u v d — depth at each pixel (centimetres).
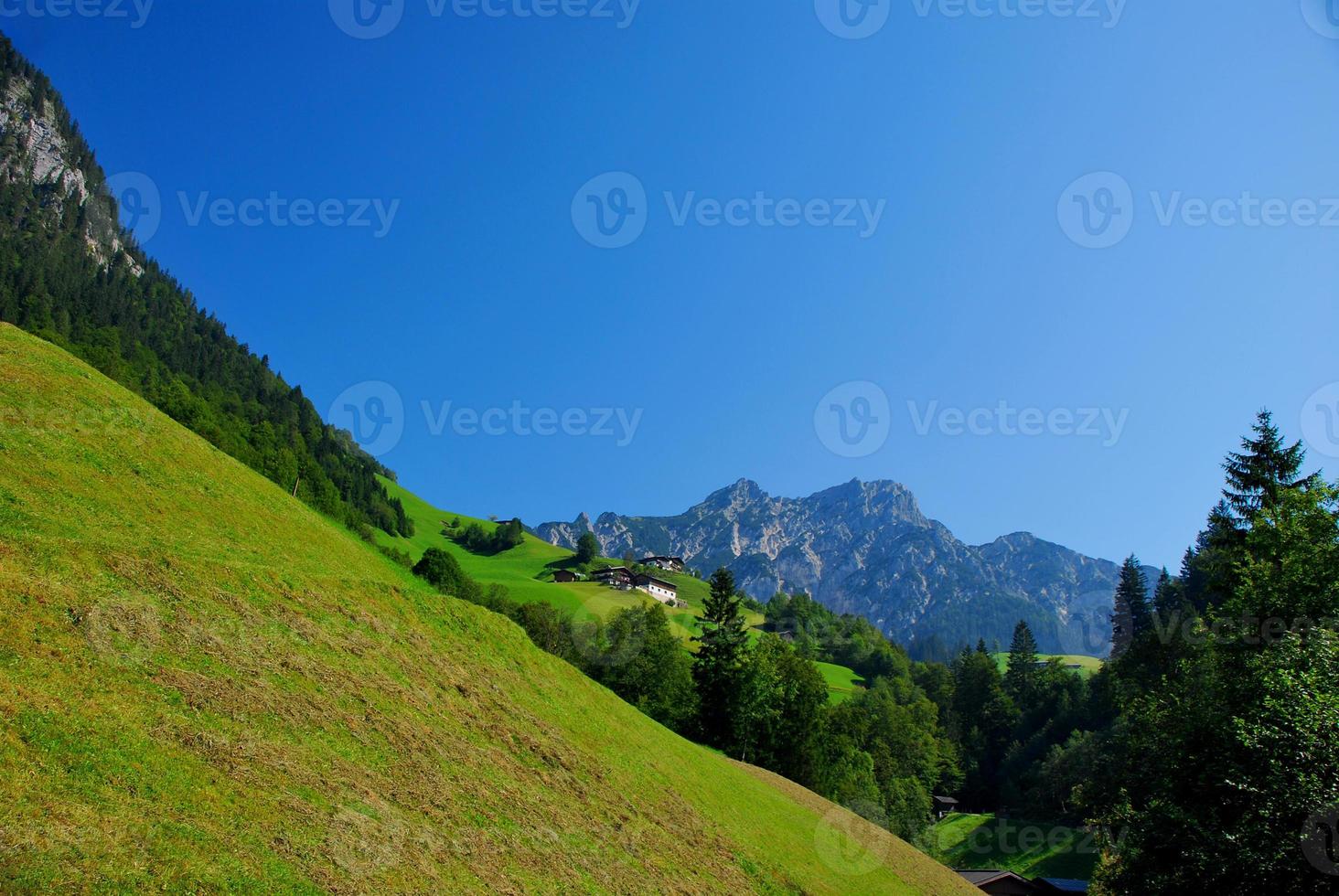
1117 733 6250
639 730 5084
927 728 15012
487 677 3956
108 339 17312
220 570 3247
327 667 3062
